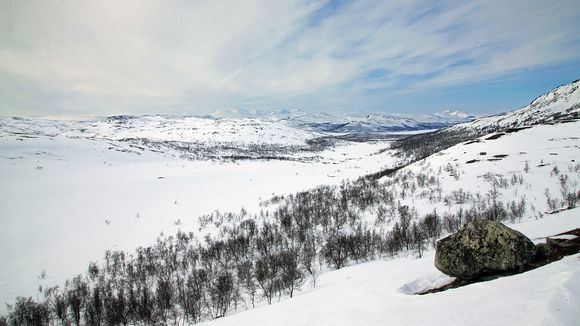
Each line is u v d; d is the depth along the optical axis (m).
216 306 76.75
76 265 110.62
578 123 195.88
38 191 186.75
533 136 180.50
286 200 172.88
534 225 45.19
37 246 127.19
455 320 14.20
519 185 123.31
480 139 197.38
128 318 80.00
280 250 106.81
